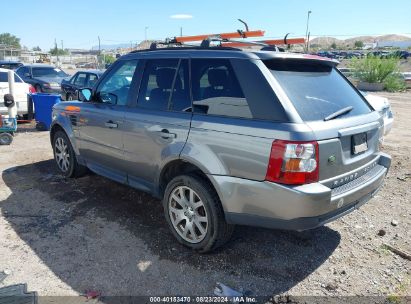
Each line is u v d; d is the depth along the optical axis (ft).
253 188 9.75
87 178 18.24
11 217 13.93
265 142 9.42
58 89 51.03
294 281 10.35
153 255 11.49
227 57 10.78
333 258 11.48
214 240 10.96
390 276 10.61
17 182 17.63
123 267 10.84
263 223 9.94
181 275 10.52
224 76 10.71
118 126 13.79
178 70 12.05
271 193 9.46
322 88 10.89
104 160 15.20
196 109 11.28
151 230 13.07
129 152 13.55
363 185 10.71
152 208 14.85
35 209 14.66
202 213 11.27
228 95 10.49
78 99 16.37
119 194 16.22
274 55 10.31
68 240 12.30
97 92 15.38
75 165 17.61
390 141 27.35
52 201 15.44
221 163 10.32
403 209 15.03
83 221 13.67
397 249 11.88
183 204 11.64
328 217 9.81
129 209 14.74
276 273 10.69
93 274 10.49
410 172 19.65
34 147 24.61
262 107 9.75
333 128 9.71
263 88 9.84
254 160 9.65
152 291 9.83
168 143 11.75
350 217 14.30
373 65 71.00
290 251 11.84
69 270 10.66
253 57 10.31
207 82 11.14
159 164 12.22
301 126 9.19
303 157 9.06
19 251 11.59
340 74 12.49
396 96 60.70
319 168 9.36
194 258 11.36
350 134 10.12
